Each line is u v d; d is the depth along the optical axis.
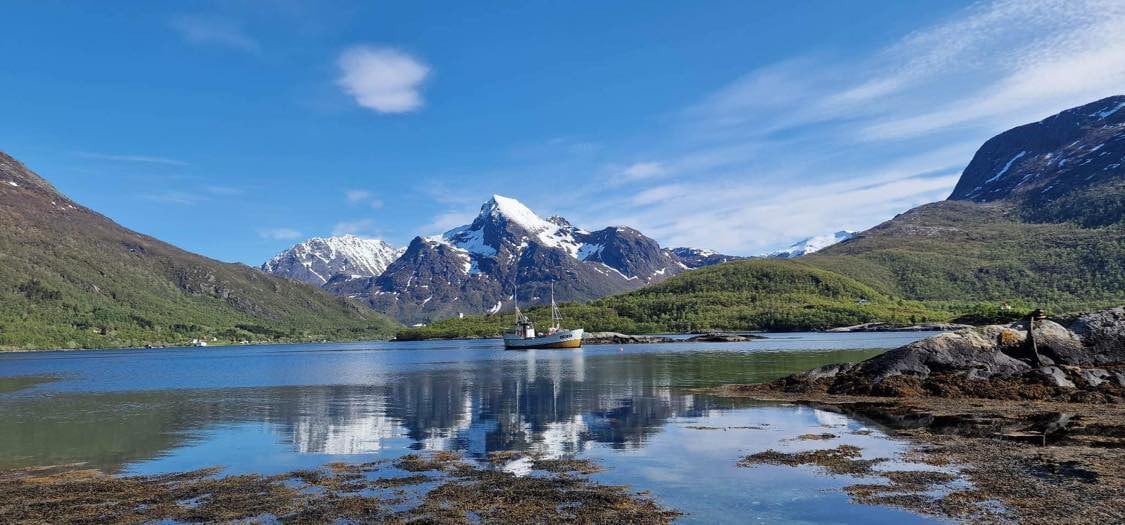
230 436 37.00
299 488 24.52
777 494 22.75
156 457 31.12
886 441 31.52
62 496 23.92
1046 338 48.12
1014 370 46.94
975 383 46.19
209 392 67.56
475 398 55.34
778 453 29.39
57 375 108.81
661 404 47.72
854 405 44.09
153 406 54.38
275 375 97.19
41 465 29.73
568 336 187.75
